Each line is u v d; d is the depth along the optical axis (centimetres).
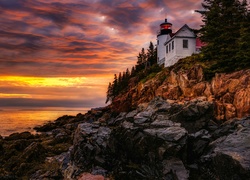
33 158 2625
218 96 2905
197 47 5269
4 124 8025
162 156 1653
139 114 2316
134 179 1758
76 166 2109
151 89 4378
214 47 3734
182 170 1546
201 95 3244
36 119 11000
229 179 1292
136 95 4947
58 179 2156
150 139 1770
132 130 1914
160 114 2580
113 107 5431
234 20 4044
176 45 5175
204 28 4125
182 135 1705
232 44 3553
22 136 4281
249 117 2100
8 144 3597
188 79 3594
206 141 1766
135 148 1866
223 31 3816
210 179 1472
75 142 2375
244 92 2575
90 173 1944
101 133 2314
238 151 1305
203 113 2458
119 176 1833
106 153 2084
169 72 4438
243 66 3100
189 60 4275
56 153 2912
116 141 2041
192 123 2436
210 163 1538
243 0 4350
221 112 2680
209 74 3438
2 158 2812
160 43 6725
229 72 3209
